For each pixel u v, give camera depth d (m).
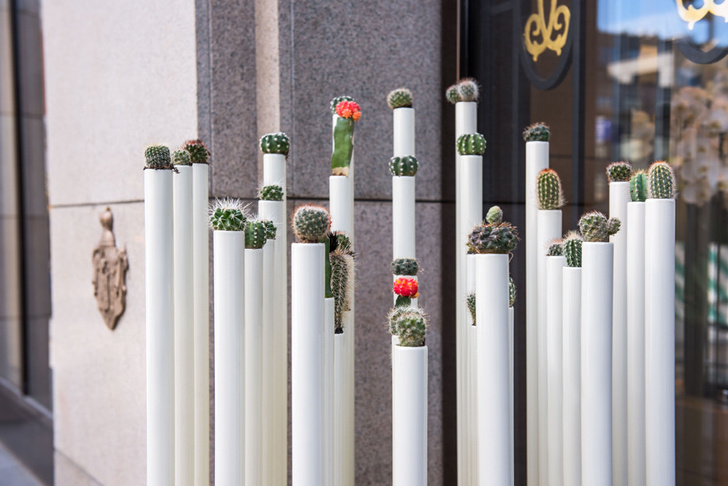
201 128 1.36
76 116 1.96
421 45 1.56
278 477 0.94
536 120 1.45
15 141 3.80
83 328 1.97
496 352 0.67
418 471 0.69
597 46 1.33
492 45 1.55
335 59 1.45
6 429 3.50
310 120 1.42
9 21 3.74
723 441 1.16
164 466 0.83
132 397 1.67
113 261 1.73
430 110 1.58
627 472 0.85
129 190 1.65
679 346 1.23
